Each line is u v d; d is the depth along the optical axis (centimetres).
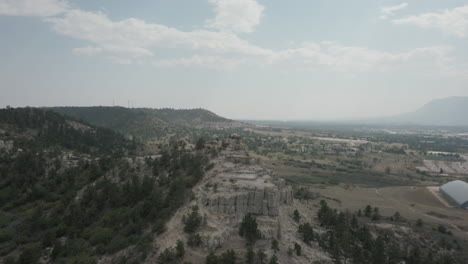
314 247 9669
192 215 8750
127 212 10356
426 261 10038
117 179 12988
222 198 9569
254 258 7894
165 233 8556
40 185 13312
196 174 11588
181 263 7519
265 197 9931
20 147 17025
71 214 10725
